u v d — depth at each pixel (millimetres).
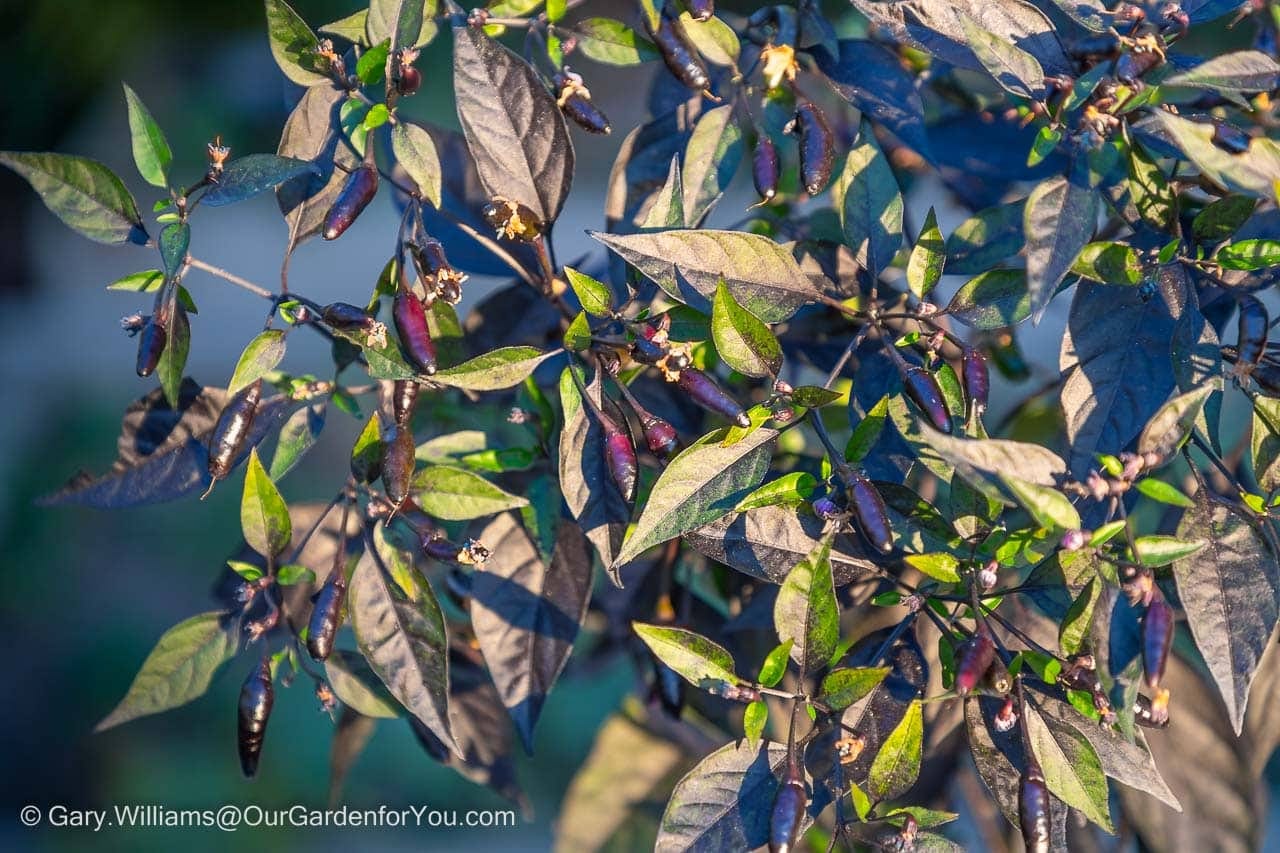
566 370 1057
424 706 1058
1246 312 1044
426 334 1051
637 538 1027
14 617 3049
